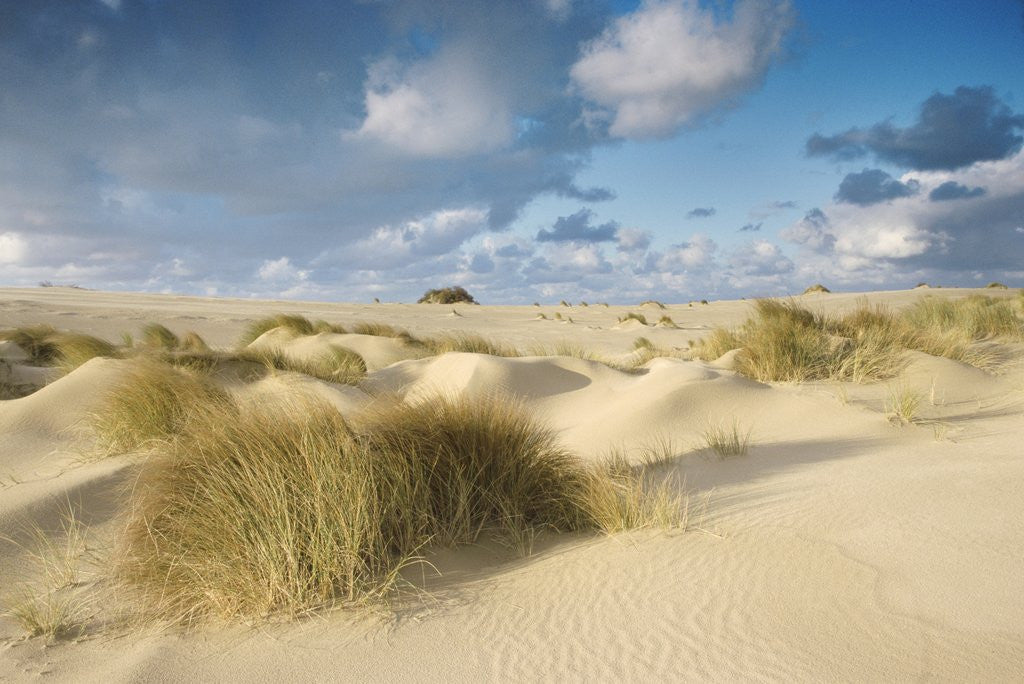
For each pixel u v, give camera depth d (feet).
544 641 9.16
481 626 9.80
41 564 14.97
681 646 8.66
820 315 40.11
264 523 11.50
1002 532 11.56
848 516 13.08
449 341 48.96
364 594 11.08
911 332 37.22
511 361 34.58
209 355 34.58
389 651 9.25
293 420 14.49
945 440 19.71
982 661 7.66
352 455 13.24
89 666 9.73
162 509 12.88
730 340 42.80
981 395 27.43
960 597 9.30
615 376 34.01
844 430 22.29
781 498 14.90
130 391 24.17
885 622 8.79
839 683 7.47
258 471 12.26
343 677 8.66
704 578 10.74
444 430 15.39
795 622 9.00
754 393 27.22
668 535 12.92
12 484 20.84
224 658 9.43
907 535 11.78
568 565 11.95
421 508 13.56
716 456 19.97
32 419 27.35
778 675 7.75
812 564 10.88
